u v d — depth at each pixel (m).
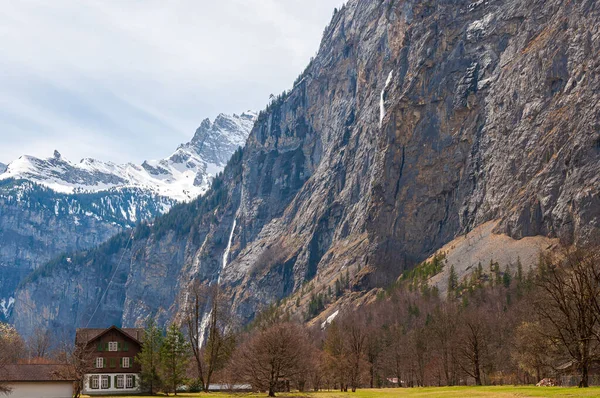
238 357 126.56
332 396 109.06
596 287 79.81
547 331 89.19
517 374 130.00
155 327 130.75
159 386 122.00
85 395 123.38
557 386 92.19
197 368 138.25
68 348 152.12
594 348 83.31
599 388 72.75
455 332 144.00
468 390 95.81
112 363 130.38
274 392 115.62
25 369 116.38
